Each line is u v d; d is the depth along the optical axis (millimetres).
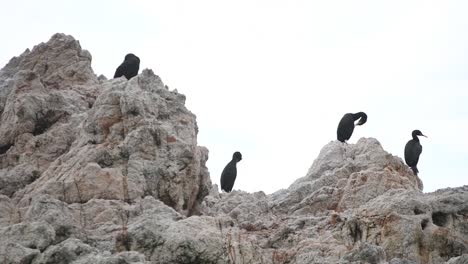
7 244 24859
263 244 30391
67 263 24828
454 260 26406
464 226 30016
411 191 30703
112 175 29734
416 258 28781
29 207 28250
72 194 29453
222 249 26875
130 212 28516
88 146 31109
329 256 28719
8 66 38375
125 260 24516
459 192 31125
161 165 30719
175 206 30734
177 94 33562
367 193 32781
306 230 30734
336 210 33125
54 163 31234
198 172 32031
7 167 32781
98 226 27969
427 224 29562
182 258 26609
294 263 28859
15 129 33406
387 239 29062
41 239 25562
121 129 31297
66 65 37250
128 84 32719
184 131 32625
